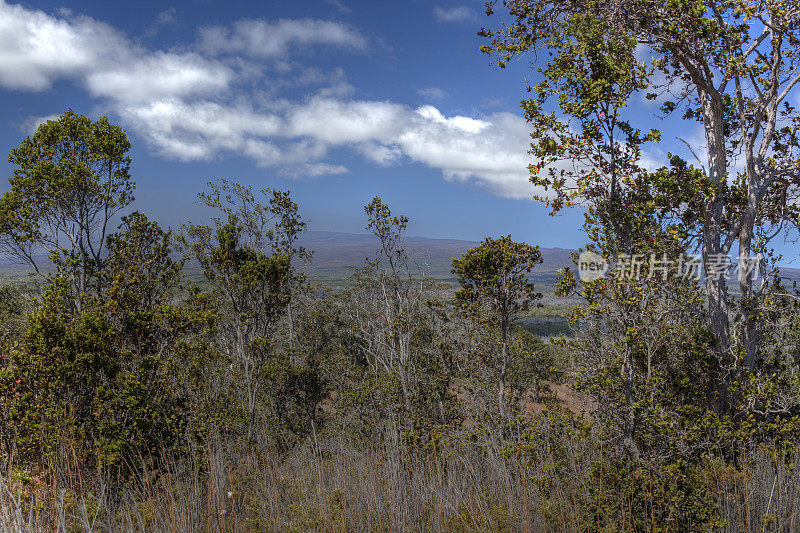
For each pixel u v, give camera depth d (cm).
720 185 1046
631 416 759
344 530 615
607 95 841
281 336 2991
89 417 855
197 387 1238
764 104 1081
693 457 827
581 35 868
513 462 847
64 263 1404
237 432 1529
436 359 1727
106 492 742
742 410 924
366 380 1938
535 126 911
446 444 1109
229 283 2019
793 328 1084
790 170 1091
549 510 655
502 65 1045
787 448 823
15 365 842
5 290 1952
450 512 692
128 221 1517
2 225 1419
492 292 1334
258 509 741
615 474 687
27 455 782
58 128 1516
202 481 825
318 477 802
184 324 1121
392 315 2047
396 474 733
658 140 844
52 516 656
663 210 930
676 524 626
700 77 1063
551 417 873
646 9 980
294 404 2112
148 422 909
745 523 635
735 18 1020
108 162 1553
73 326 904
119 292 1114
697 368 962
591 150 863
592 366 827
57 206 1479
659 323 821
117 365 919
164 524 638
